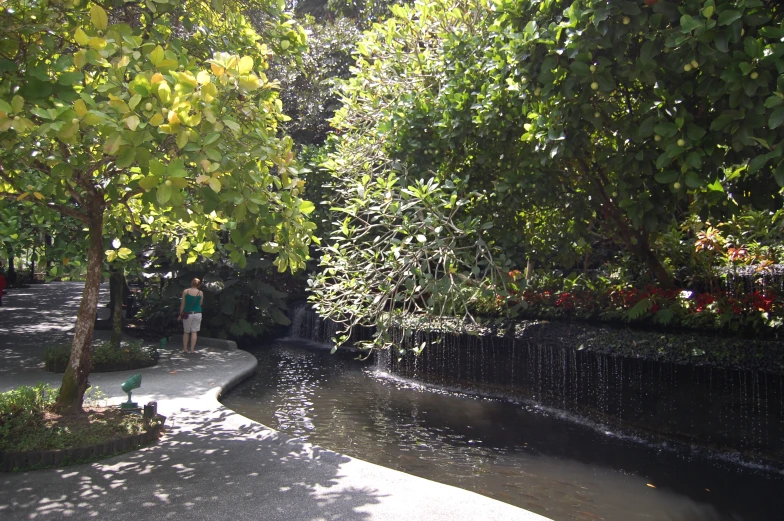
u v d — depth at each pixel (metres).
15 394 5.68
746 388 5.97
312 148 14.80
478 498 4.23
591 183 6.96
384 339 5.94
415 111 7.46
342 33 17.56
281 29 6.71
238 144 4.44
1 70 3.96
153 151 4.20
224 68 4.14
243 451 5.30
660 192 5.23
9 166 4.84
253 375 10.26
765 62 3.75
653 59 4.49
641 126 4.52
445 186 5.98
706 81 4.22
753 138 3.94
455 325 9.47
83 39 3.93
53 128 3.52
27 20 4.52
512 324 9.09
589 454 6.26
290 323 15.23
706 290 7.91
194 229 7.00
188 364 10.23
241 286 14.52
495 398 8.94
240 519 3.79
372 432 7.01
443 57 7.77
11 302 20.42
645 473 5.70
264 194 4.41
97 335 13.27
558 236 7.11
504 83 6.05
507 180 6.25
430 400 8.74
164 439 5.64
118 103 3.60
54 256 8.45
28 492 4.21
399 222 7.22
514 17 5.48
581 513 4.76
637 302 7.73
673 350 6.71
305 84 16.72
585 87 4.89
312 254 15.70
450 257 5.75
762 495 5.14
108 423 5.45
